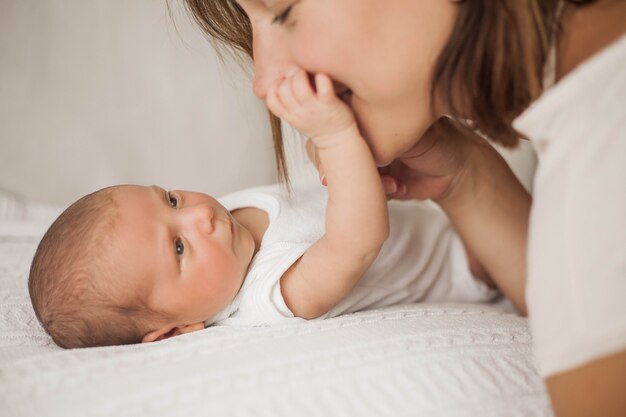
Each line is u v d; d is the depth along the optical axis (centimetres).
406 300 132
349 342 91
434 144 112
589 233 67
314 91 84
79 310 109
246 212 134
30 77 170
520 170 168
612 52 66
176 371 85
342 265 105
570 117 68
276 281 112
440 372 86
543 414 84
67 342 110
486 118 81
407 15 76
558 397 71
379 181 96
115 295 110
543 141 71
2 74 169
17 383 85
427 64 78
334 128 87
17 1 173
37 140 167
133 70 176
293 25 79
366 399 81
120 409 80
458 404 82
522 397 85
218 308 116
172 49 177
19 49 171
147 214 115
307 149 107
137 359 89
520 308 129
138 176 171
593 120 67
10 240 147
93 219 113
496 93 77
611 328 67
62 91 171
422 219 140
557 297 69
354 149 90
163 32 177
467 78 78
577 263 67
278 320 112
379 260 128
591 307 67
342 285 108
